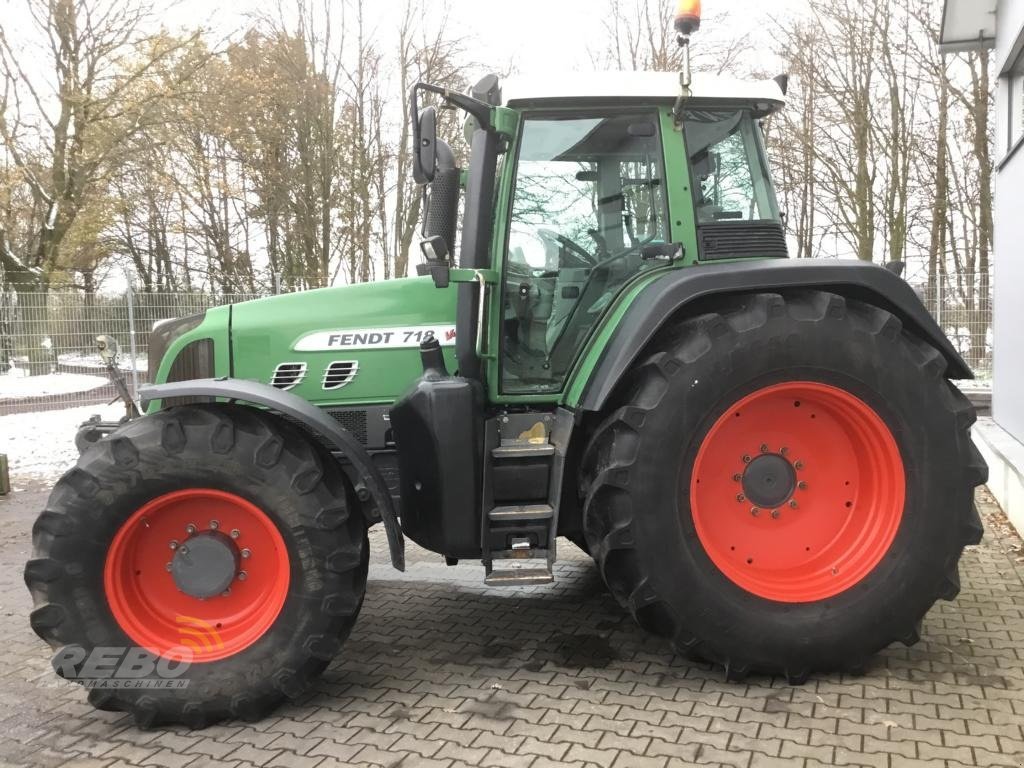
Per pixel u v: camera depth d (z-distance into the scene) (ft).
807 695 9.23
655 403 9.14
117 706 8.95
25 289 51.49
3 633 12.21
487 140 10.34
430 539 10.06
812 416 9.95
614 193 10.84
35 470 25.72
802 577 9.78
